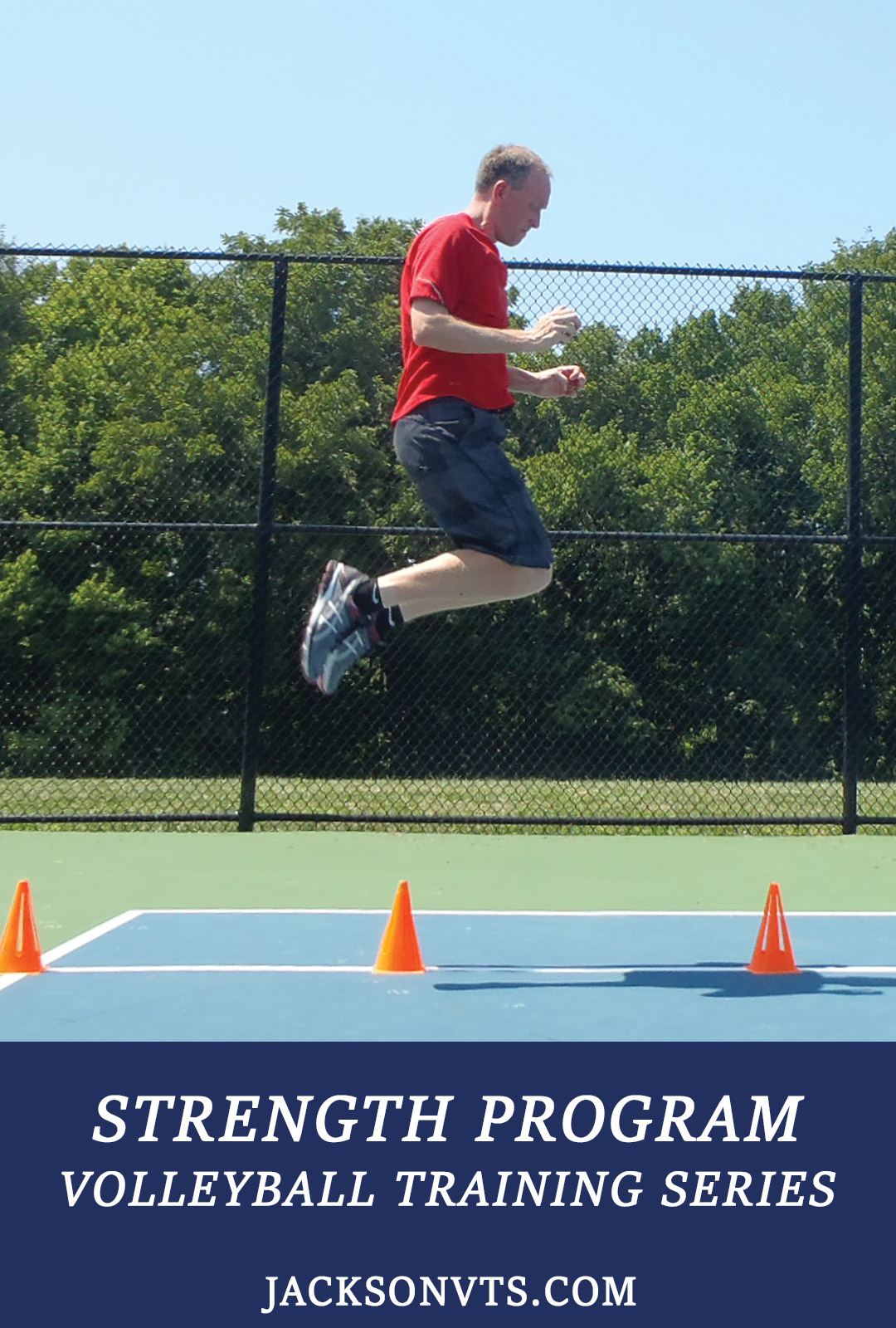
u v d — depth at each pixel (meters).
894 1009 4.71
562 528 20.86
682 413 22.56
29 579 20.73
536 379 5.25
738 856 8.29
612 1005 4.73
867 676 20.31
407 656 20.59
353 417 24.25
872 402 22.20
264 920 6.22
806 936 5.98
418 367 4.87
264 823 9.59
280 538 21.02
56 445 23.11
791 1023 4.52
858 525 9.18
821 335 23.02
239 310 25.88
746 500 21.89
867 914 6.52
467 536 4.86
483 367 4.84
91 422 23.53
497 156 5.01
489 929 6.09
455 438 4.81
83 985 4.96
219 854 8.18
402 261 9.05
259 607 9.07
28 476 22.72
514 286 9.06
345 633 4.78
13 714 20.38
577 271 8.85
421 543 22.34
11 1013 4.57
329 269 25.44
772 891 5.34
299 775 15.19
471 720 20.44
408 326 4.97
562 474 21.02
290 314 25.41
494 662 20.59
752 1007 4.72
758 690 20.75
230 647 20.30
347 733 20.27
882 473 21.98
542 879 7.43
